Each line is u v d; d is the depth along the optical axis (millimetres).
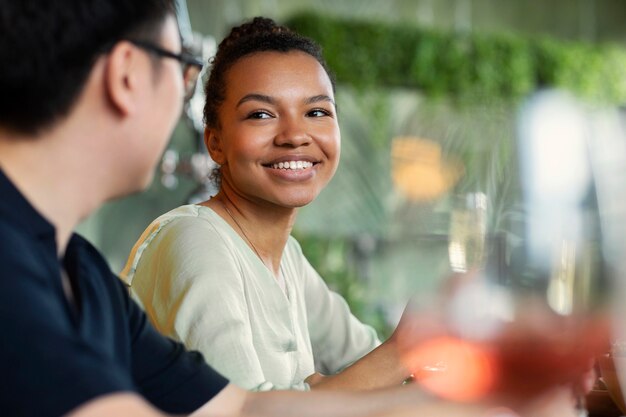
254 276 1562
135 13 857
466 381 669
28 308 736
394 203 8984
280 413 1204
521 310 630
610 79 10148
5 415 704
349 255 8742
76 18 816
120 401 725
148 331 1133
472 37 9586
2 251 763
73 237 1002
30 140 827
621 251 642
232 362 1365
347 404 1221
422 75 9336
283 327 1590
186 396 1151
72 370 715
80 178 855
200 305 1397
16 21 797
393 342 1438
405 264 8781
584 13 10422
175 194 7586
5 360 710
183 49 952
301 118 1607
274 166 1605
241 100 1604
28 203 812
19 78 799
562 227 640
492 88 9617
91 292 940
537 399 639
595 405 1349
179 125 6645
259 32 1670
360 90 9086
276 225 1659
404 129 9305
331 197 8883
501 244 656
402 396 1218
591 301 631
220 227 1569
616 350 1168
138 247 1529
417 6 9570
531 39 9859
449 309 689
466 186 845
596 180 673
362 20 9172
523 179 665
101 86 847
